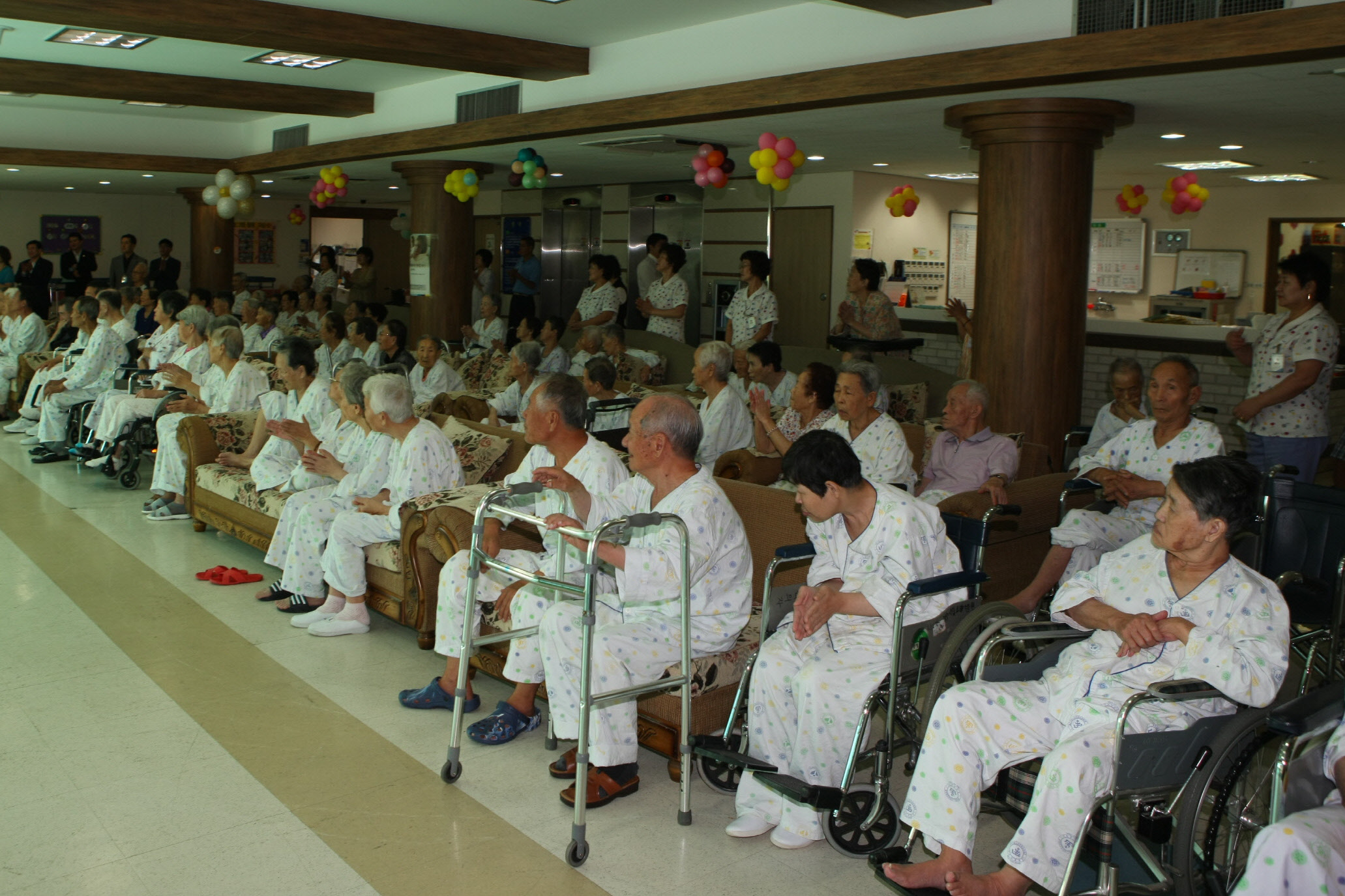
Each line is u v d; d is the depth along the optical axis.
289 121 12.03
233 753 3.54
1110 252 13.23
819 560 3.26
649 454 3.30
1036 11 5.28
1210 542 2.63
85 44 8.16
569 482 3.40
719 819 3.22
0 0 5.71
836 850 3.04
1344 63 4.74
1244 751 2.46
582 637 3.16
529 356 7.61
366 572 4.79
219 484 5.90
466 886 2.81
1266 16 4.50
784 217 11.67
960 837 2.59
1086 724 2.62
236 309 11.03
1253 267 12.28
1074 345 6.14
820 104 6.35
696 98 6.95
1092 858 2.64
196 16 6.15
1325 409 5.27
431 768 3.48
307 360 5.77
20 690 4.02
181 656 4.41
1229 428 8.05
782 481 5.68
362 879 2.83
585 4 6.48
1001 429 6.20
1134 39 4.88
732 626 3.35
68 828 3.04
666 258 9.79
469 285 11.27
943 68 5.58
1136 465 4.33
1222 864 2.61
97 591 5.23
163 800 3.22
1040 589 4.10
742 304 8.38
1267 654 2.50
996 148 6.08
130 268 16.17
